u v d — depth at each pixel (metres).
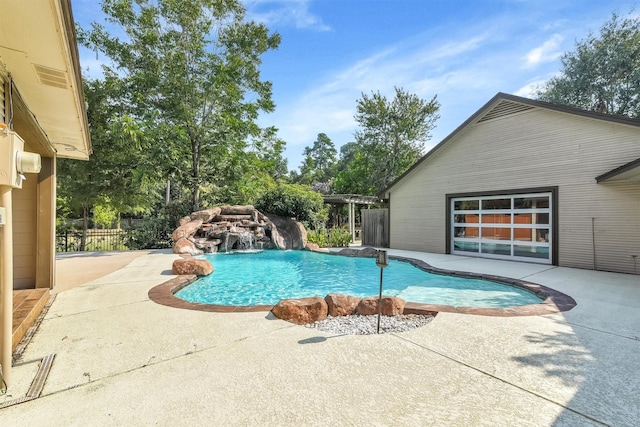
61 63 2.69
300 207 15.12
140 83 12.43
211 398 2.04
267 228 13.70
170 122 13.78
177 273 6.78
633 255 7.14
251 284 7.01
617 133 7.41
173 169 13.27
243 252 12.29
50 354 2.72
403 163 23.64
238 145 14.41
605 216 7.56
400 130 23.16
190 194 17.64
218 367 2.48
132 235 13.78
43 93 3.30
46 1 1.92
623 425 1.78
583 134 7.93
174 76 12.78
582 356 2.70
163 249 12.44
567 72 18.89
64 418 1.84
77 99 3.46
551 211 8.47
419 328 3.39
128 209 15.61
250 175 15.06
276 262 10.07
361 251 11.03
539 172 8.71
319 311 3.96
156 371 2.42
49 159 5.19
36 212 5.07
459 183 10.62
